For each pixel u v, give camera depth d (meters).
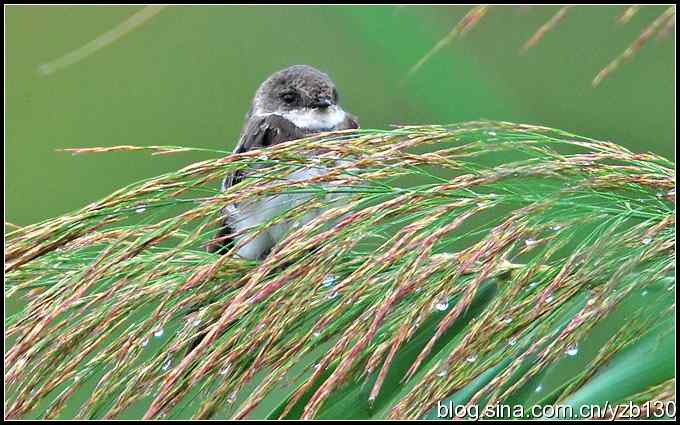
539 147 5.19
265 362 4.90
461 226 4.88
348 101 11.90
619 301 4.86
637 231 4.99
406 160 5.08
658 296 5.04
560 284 4.94
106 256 4.92
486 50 11.84
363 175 5.09
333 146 5.15
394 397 5.45
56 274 5.23
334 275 5.09
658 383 4.84
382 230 4.98
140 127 13.62
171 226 4.95
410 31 11.54
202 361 4.88
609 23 12.16
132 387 4.94
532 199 5.09
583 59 12.20
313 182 5.08
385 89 11.77
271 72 13.37
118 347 5.00
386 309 4.76
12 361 4.82
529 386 5.03
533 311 4.96
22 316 4.98
